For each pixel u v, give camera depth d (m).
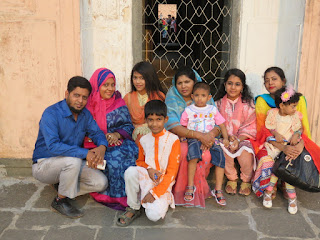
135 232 2.31
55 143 2.40
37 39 3.04
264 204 2.63
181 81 2.73
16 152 3.29
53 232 2.30
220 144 2.78
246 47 3.11
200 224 2.42
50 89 3.15
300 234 2.30
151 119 2.39
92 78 2.78
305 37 2.92
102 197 2.64
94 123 2.70
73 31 3.01
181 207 2.66
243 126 2.94
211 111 2.75
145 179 2.42
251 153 2.79
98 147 2.55
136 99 3.01
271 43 3.08
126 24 3.04
